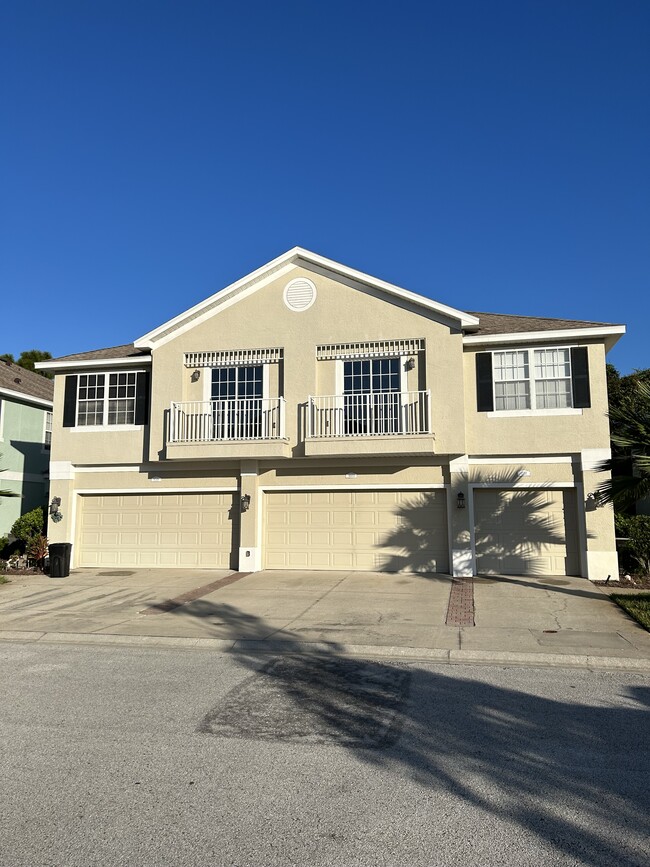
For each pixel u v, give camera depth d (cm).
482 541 1620
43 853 387
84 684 760
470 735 586
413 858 381
